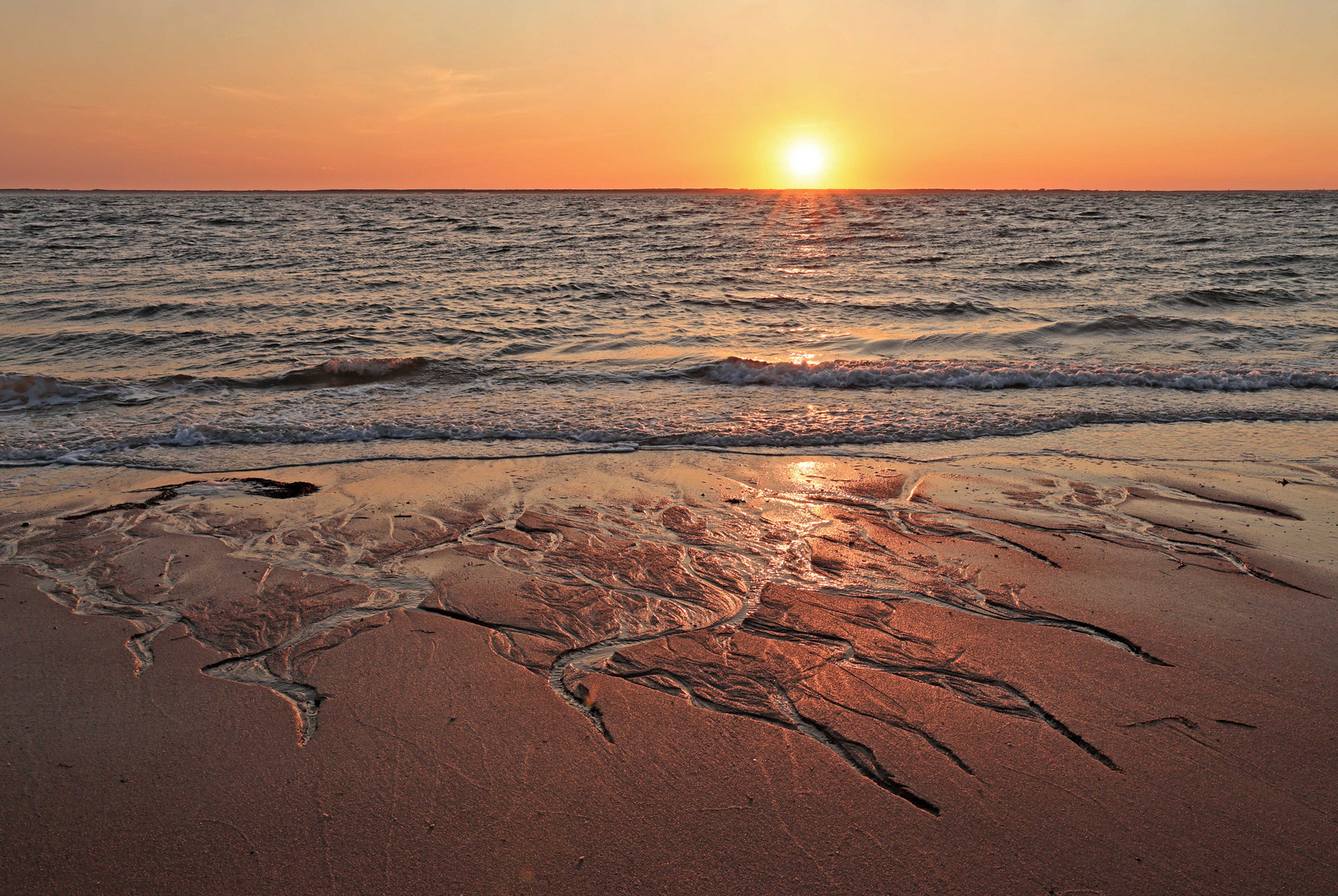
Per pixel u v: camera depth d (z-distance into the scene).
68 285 16.81
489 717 2.74
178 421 7.01
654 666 3.07
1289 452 6.01
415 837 2.18
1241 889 2.00
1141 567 3.97
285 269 20.03
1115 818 2.24
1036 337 11.54
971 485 5.30
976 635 3.31
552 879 2.03
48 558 4.09
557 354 10.62
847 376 8.76
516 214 52.69
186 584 3.79
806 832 2.19
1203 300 14.75
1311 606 3.54
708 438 6.45
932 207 66.19
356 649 3.20
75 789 2.37
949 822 2.23
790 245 28.55
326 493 5.14
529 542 4.32
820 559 4.10
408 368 9.41
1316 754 2.52
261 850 2.13
